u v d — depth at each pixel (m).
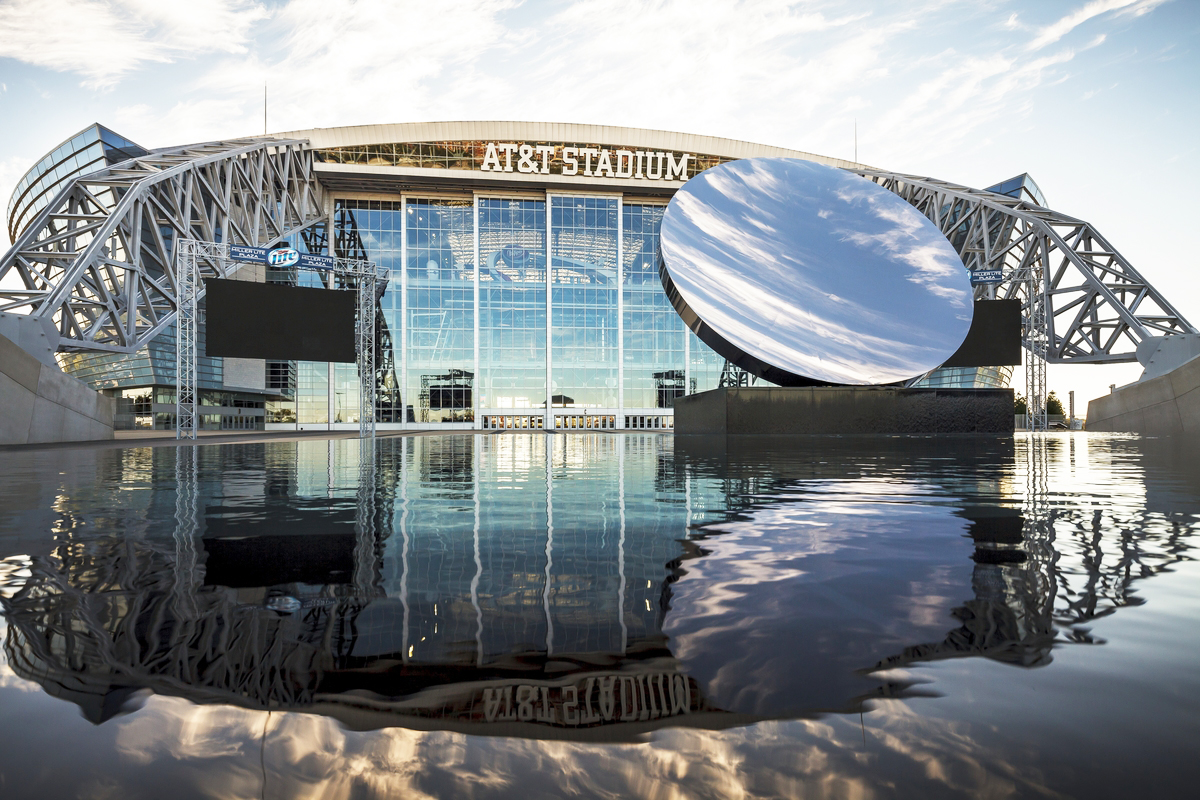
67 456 13.25
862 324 17.88
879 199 20.45
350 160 57.03
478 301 59.50
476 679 1.57
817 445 14.68
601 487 6.53
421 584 2.57
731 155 61.56
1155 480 6.81
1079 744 1.17
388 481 7.43
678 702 1.41
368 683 1.54
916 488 6.11
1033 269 44.81
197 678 1.58
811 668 1.62
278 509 4.96
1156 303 43.88
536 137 58.94
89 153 48.94
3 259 29.30
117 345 31.47
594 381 60.19
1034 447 14.36
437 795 0.99
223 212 41.91
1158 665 1.61
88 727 1.29
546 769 1.09
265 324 28.05
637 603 2.26
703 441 18.31
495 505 5.15
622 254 61.28
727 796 0.98
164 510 4.91
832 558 3.02
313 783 1.04
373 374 34.59
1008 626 1.95
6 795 0.98
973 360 32.12
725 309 16.83
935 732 1.24
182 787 1.03
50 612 2.16
